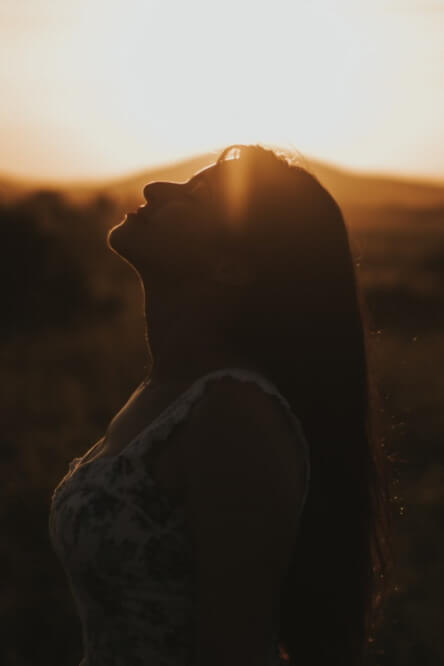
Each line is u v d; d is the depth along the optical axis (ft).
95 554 6.09
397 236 253.65
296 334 6.57
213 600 5.65
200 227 6.58
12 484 27.25
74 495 6.27
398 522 23.75
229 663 5.59
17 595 19.62
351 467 6.79
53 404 41.32
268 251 6.49
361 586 6.98
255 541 5.66
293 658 7.05
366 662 7.51
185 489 5.99
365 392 6.84
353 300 6.74
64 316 71.41
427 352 57.11
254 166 6.57
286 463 5.85
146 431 6.14
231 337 6.62
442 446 32.81
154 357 7.02
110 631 6.19
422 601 19.31
